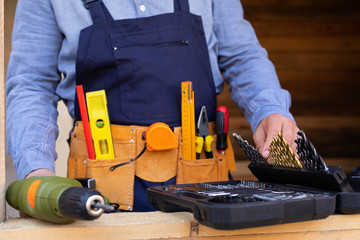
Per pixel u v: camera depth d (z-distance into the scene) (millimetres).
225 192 756
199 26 1148
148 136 1033
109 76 1088
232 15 1266
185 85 1065
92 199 624
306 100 5785
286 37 5781
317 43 5820
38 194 692
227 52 1268
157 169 1067
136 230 716
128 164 1067
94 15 1081
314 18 5801
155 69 1083
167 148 1046
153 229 719
